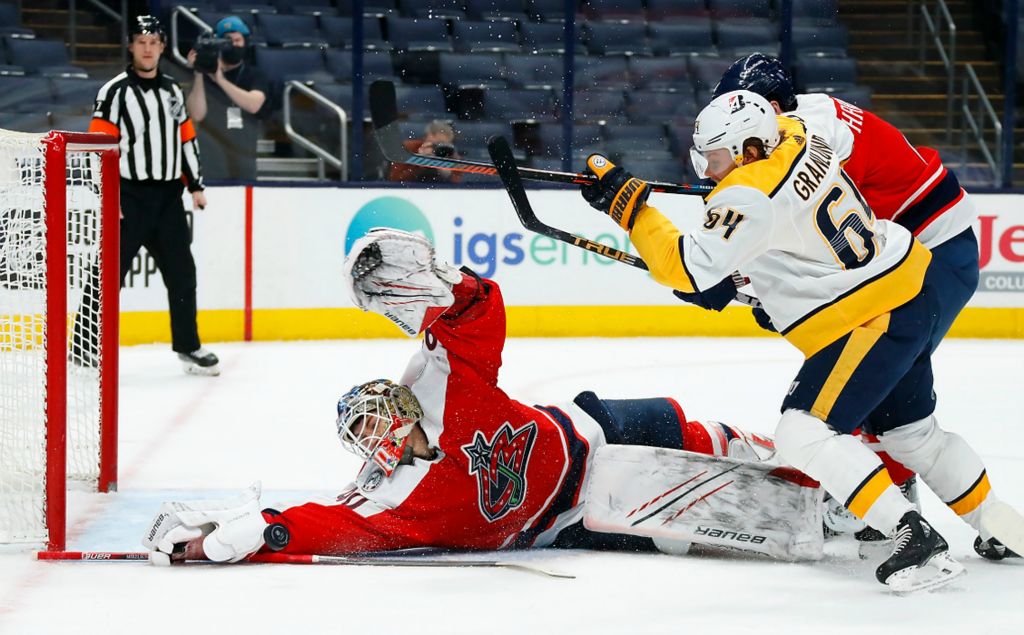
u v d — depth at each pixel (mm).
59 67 18703
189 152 14703
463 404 6922
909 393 7168
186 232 14703
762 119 6688
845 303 6754
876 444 7422
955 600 6391
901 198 7789
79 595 6395
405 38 20438
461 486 6984
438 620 5984
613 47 20938
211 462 10242
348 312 18203
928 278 7645
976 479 7199
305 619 5996
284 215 17891
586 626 5910
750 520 7043
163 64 18484
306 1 20219
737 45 21250
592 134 20297
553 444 7094
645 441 7508
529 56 20531
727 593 6469
